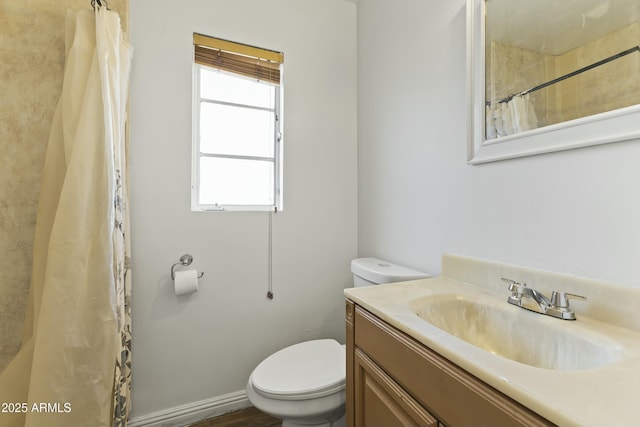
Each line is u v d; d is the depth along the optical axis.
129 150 1.31
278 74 1.65
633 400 0.41
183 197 1.42
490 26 1.00
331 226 1.77
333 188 1.77
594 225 0.74
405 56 1.42
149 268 1.35
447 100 1.18
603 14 0.73
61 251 0.89
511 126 0.93
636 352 0.56
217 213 1.49
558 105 0.82
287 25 1.64
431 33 1.26
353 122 1.82
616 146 0.70
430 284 1.08
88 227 0.93
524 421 0.44
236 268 1.53
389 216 1.54
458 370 0.56
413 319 0.73
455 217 1.15
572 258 0.79
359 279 1.44
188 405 1.42
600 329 0.67
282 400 1.05
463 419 0.54
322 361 1.26
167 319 1.39
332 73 1.77
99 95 0.97
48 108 1.11
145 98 1.35
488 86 1.00
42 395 0.85
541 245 0.86
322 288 1.74
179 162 1.41
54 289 0.87
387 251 1.55
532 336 0.76
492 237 1.00
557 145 0.80
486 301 0.89
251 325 1.56
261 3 1.58
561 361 0.69
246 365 1.55
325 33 1.75
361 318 0.91
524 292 0.81
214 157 1.56
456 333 0.91
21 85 1.09
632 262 0.67
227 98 1.59
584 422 0.37
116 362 0.98
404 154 1.43
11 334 1.07
